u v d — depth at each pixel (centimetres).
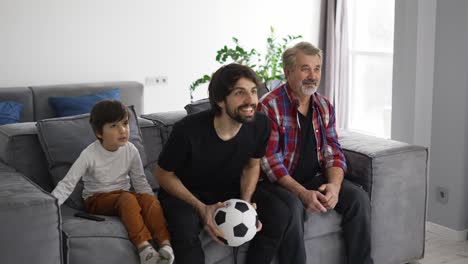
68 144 267
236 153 242
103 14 511
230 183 254
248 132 243
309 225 263
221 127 237
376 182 284
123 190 249
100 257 214
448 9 335
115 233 222
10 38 477
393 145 298
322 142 284
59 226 209
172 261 219
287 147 277
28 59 487
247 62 420
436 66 345
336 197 265
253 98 230
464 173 339
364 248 271
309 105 282
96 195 247
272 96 278
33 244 202
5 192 212
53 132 268
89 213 248
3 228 196
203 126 236
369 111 611
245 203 235
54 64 498
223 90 229
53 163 265
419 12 349
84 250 212
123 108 248
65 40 499
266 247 243
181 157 237
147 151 299
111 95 482
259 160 256
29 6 480
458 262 313
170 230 231
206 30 562
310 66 270
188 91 564
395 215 293
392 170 288
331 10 592
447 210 348
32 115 459
